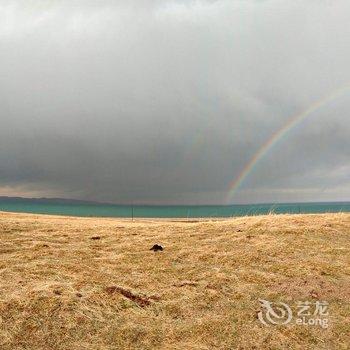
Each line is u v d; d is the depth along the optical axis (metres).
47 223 19.00
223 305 9.85
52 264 12.15
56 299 9.52
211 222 18.86
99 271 11.79
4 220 18.92
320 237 14.82
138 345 8.20
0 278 10.86
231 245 14.22
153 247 14.06
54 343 8.13
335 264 12.22
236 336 8.58
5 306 9.16
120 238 15.73
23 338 8.22
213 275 11.55
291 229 15.73
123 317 9.17
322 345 8.38
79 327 8.66
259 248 13.66
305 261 12.45
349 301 10.11
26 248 13.78
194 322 9.08
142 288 10.73
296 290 10.62
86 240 15.36
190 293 10.42
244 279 11.27
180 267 12.27
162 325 8.93
